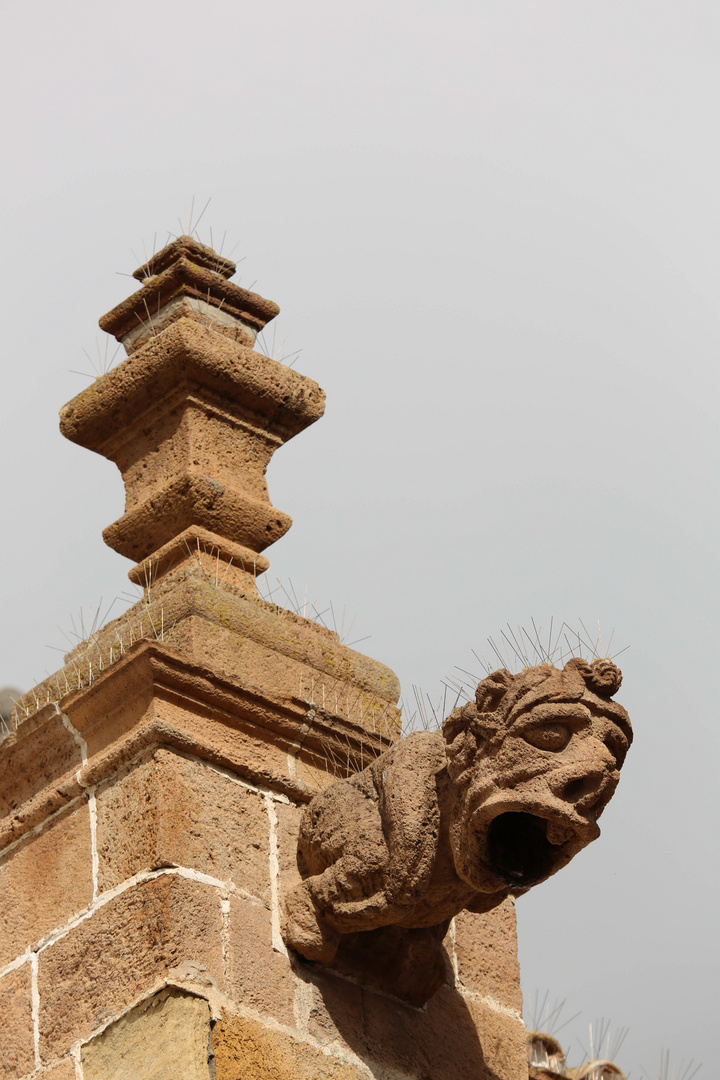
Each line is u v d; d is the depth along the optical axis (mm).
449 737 7016
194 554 8492
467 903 7352
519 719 6789
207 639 8008
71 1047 7312
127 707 7777
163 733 7594
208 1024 7082
